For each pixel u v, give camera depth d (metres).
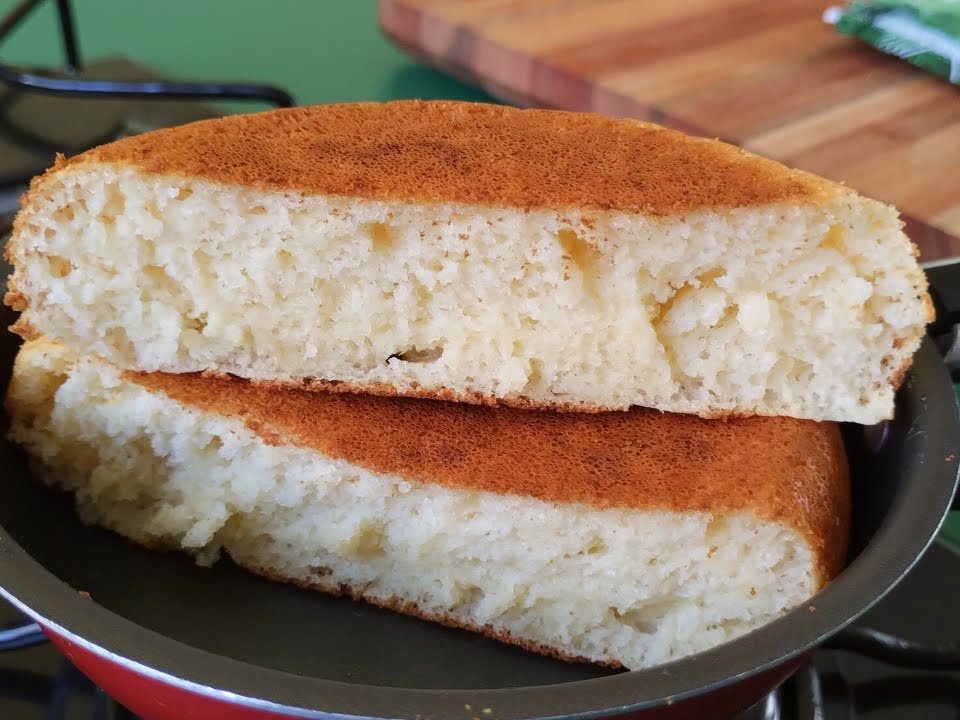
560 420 0.21
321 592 0.22
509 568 0.20
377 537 0.21
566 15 0.40
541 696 0.14
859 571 0.16
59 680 0.19
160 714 0.16
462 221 0.20
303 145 0.21
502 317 0.21
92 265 0.21
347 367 0.21
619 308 0.20
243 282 0.21
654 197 0.19
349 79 0.40
